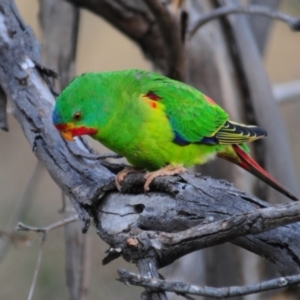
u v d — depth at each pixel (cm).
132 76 1098
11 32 1154
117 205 902
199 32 1562
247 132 1177
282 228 788
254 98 1549
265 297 1482
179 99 1109
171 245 770
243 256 1512
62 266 1808
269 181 1207
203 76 1556
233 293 688
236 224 723
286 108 2281
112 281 1788
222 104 1548
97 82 1040
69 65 1455
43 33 1472
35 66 1123
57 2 1457
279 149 1548
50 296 1770
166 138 1076
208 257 1536
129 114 1045
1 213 2008
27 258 1808
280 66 2469
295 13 2075
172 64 1447
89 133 1042
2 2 1175
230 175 1526
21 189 2086
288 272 796
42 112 1064
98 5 1377
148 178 891
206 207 836
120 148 1072
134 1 1369
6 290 1769
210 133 1142
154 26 1394
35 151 1031
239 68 1556
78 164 992
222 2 1589
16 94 1095
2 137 2156
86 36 2306
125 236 817
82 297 1324
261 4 1784
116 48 2378
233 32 1556
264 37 1748
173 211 849
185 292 693
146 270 767
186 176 877
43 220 1908
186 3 1459
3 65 1124
